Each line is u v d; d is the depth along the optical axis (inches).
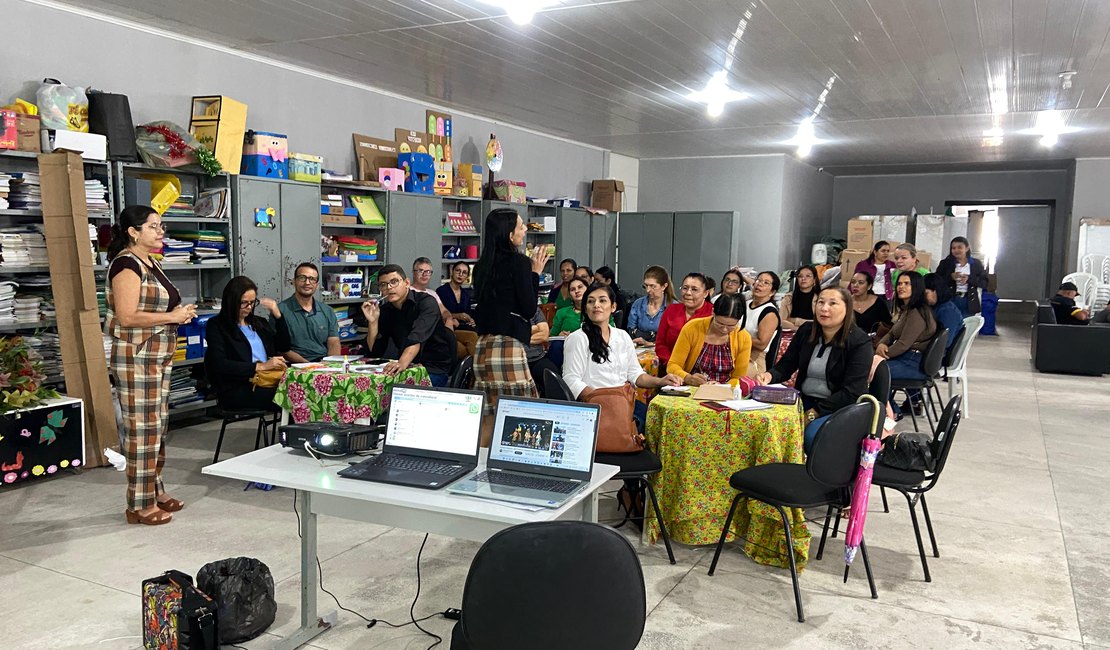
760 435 138.0
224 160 229.6
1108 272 494.6
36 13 194.5
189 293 234.7
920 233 562.3
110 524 152.4
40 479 178.1
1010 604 124.6
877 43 229.5
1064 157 514.9
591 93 310.3
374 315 202.4
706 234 473.7
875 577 134.1
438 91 309.9
